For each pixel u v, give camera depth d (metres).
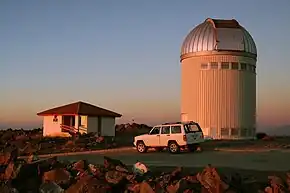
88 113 43.94
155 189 12.68
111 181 13.93
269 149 28.62
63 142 36.03
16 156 19.02
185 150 27.14
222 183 12.45
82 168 16.20
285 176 13.73
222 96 37.41
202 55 37.69
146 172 15.33
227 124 37.38
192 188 12.65
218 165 18.20
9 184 14.32
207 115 37.41
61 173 15.02
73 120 44.81
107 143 35.91
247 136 37.97
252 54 38.50
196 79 37.94
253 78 38.97
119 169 15.33
